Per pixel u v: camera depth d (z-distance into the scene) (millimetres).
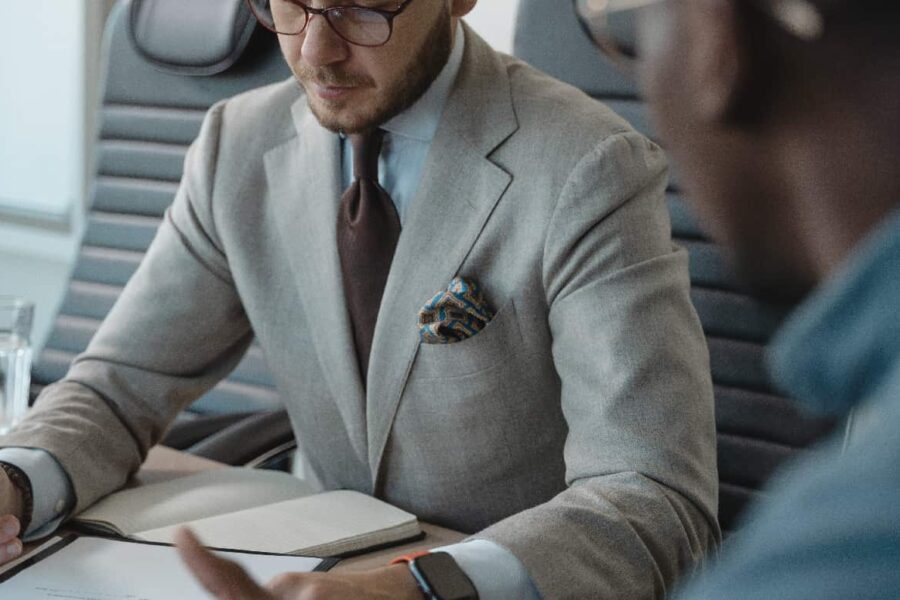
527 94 1449
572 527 1154
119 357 1598
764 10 299
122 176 2275
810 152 299
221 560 907
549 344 1410
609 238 1339
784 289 315
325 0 1317
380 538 1304
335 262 1495
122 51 2275
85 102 3406
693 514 1231
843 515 293
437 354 1414
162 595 1136
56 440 1401
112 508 1384
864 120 294
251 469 1555
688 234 1687
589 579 1123
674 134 318
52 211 3551
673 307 1326
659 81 318
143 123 2250
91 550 1238
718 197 314
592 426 1284
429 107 1450
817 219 303
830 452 319
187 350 1633
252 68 2141
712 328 1673
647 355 1281
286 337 1564
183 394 1634
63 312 2301
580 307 1331
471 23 2498
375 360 1450
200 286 1630
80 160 3436
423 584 1046
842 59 294
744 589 307
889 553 285
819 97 297
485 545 1116
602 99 1721
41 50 3539
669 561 1186
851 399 319
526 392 1422
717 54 303
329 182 1517
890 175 293
